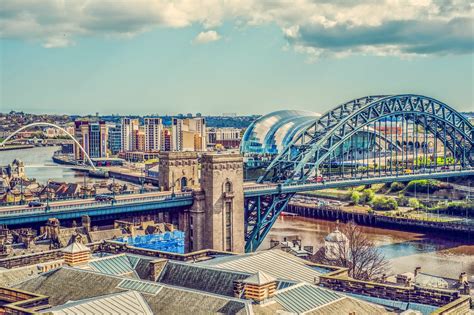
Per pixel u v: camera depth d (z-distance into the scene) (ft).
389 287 262.88
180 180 609.01
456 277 618.03
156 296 235.61
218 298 225.56
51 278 268.00
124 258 299.99
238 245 572.92
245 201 619.26
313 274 294.25
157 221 631.97
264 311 218.18
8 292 253.24
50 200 569.23
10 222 473.26
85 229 533.14
